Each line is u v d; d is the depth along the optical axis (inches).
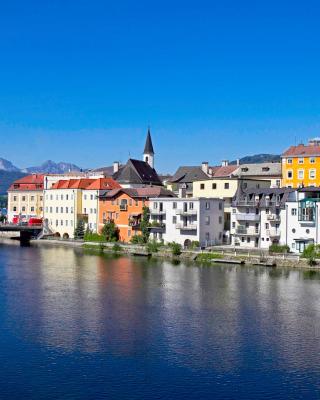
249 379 2020.2
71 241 6555.1
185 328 2625.5
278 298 3275.1
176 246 5265.8
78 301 3176.7
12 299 3218.5
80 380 1995.6
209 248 5251.0
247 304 3122.5
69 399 1850.4
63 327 2618.1
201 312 2935.5
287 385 1972.2
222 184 6141.7
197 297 3307.1
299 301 3196.4
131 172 7795.3
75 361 2171.5
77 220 7042.3
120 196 6378.0
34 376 2026.3
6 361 2165.4
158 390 1923.0
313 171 6707.7
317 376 2050.9
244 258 4741.6
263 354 2271.2
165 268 4480.8
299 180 6786.4
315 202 4879.4
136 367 2117.4
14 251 5821.9
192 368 2114.9
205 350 2311.8
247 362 2180.1
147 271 4311.0
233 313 2913.4
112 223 6343.5
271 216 5196.9
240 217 5452.8
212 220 5659.5
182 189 6358.3
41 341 2404.0
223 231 5748.0
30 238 7303.2
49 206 7381.9
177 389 1932.8
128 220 6254.9
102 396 1875.0
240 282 3799.2
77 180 7253.9
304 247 4945.9
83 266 4606.3
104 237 6333.7
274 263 4562.0
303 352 2297.0
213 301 3196.4
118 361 2176.4
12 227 7194.9
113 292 3444.9
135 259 5098.4
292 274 4143.7
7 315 2834.6
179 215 5679.1
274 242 5211.6
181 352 2284.7
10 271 4306.1
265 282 3796.8
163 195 6171.3
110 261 4940.9
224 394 1898.4
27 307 3011.8
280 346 2370.8
